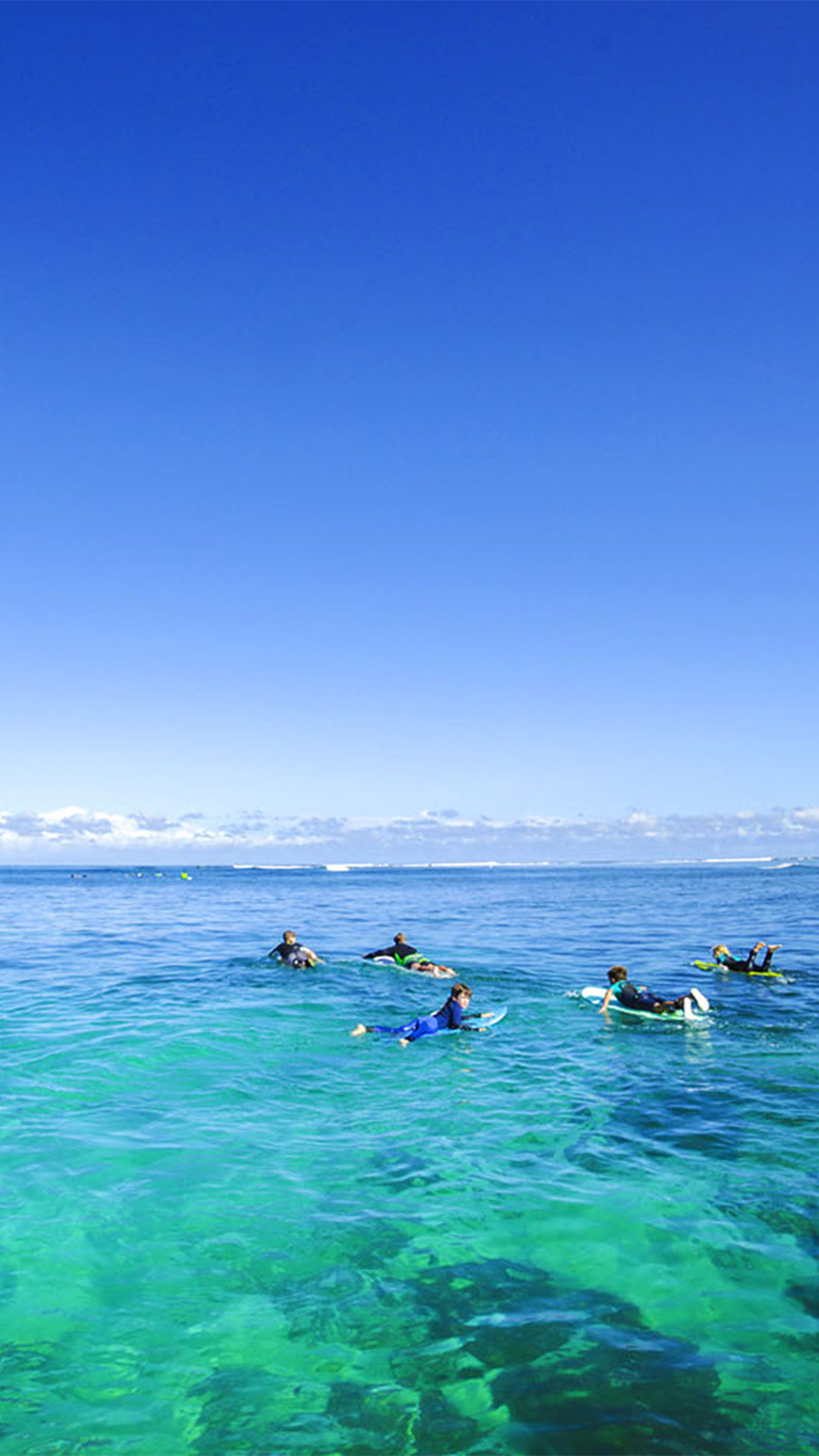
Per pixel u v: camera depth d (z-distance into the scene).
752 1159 8.93
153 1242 7.14
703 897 63.22
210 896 71.25
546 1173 8.59
